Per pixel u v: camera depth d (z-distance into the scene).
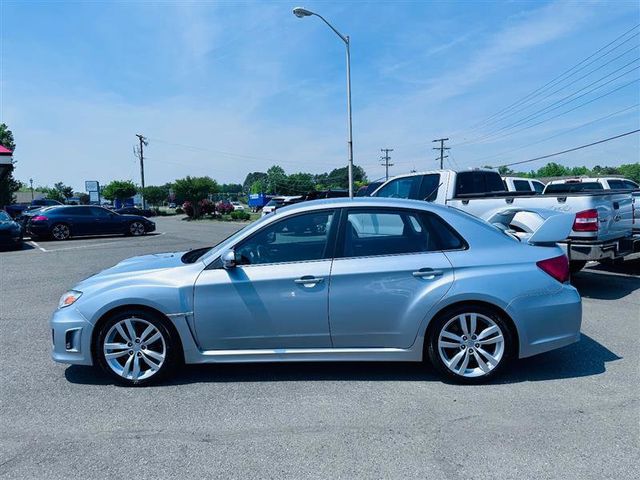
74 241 18.47
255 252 4.12
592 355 4.63
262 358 4.05
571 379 4.06
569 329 4.04
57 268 11.23
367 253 4.05
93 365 4.11
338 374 4.27
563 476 2.71
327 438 3.17
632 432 3.17
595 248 6.78
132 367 4.07
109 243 17.28
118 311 4.05
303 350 4.06
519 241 4.20
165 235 21.23
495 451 2.97
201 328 4.03
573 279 8.55
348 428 3.30
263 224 4.16
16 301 7.62
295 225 4.13
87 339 4.03
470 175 9.22
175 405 3.71
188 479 2.75
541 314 3.95
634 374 4.15
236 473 2.79
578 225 6.89
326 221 4.13
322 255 4.07
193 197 45.25
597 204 6.87
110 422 3.45
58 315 4.11
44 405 3.74
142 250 14.91
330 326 4.00
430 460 2.89
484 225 4.21
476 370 3.98
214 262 4.10
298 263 4.04
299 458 2.94
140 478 2.77
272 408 3.62
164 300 3.99
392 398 3.76
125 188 72.81
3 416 3.56
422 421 3.38
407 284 3.95
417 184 9.55
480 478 2.70
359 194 16.47
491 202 7.87
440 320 3.96
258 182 119.94
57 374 4.40
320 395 3.84
